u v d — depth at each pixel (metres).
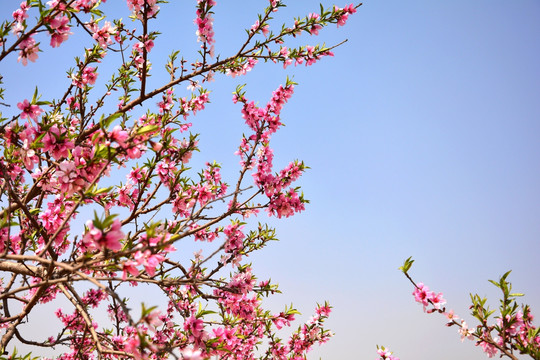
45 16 3.32
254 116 5.74
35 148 3.21
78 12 3.68
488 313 3.65
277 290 4.87
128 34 6.04
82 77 5.70
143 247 2.56
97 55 5.58
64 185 3.04
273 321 5.92
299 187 5.31
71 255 3.38
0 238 3.31
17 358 3.22
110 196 5.32
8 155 3.71
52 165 3.77
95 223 2.41
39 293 3.89
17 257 2.77
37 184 4.19
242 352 6.04
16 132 3.25
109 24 4.64
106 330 5.78
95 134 2.90
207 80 5.82
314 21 5.70
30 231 4.64
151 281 3.87
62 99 5.82
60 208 3.64
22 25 3.34
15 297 4.42
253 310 5.15
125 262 2.61
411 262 3.87
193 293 5.19
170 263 4.69
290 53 5.83
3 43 3.34
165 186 5.18
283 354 6.49
